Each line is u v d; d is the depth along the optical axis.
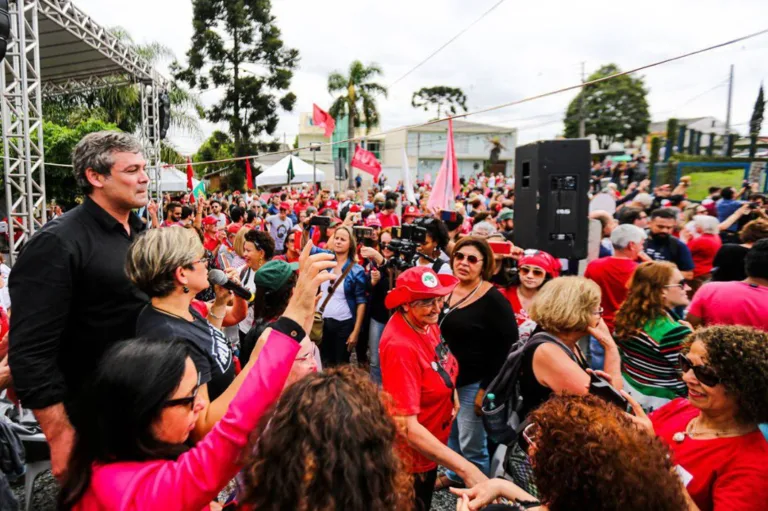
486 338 3.03
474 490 1.58
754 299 2.92
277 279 2.38
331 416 1.00
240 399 1.15
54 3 6.77
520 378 2.34
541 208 3.88
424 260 4.26
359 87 31.14
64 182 13.41
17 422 2.78
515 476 1.89
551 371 2.18
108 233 2.04
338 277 4.29
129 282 2.03
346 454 0.97
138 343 1.24
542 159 3.82
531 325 3.65
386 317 4.41
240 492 1.10
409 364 2.16
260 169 33.56
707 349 1.67
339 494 0.95
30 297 1.81
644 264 2.90
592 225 4.30
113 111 17.77
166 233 1.71
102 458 1.14
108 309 2.01
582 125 30.14
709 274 5.36
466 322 3.03
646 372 2.80
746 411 1.61
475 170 50.09
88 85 10.88
